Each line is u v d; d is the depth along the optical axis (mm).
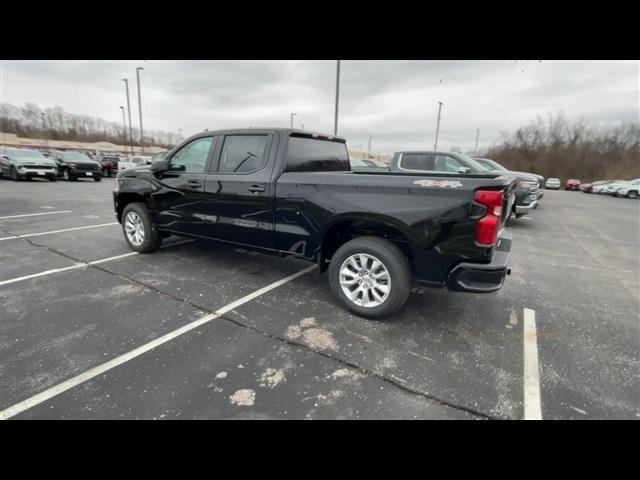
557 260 6020
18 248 5609
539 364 2711
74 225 7523
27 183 17047
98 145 68062
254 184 3855
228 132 4188
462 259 2922
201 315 3393
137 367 2557
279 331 3123
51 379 2398
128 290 3951
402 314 3521
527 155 60062
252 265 4914
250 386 2383
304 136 4062
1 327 3078
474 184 2807
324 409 2195
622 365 2723
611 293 4363
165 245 5871
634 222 11734
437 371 2592
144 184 5004
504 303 3902
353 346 2906
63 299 3684
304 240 3631
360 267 3375
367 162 16625
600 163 55500
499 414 2180
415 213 3002
